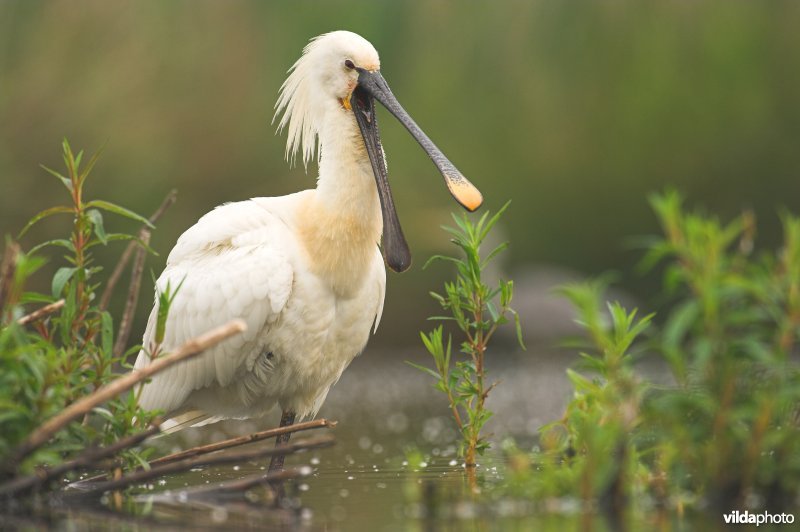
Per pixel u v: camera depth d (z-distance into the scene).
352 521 8.76
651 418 9.02
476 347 11.59
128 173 24.17
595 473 9.02
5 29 24.89
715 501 8.84
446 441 14.27
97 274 22.84
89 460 9.46
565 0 30.89
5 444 9.31
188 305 11.21
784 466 8.80
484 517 8.75
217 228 11.45
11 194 23.27
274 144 26.91
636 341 25.30
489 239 28.42
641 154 29.03
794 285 8.68
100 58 25.22
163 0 26.77
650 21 30.72
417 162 28.33
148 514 9.18
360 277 11.42
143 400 11.48
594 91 29.98
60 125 24.09
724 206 28.58
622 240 28.53
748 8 30.91
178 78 26.06
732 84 29.86
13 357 9.35
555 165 29.11
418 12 30.80
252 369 11.32
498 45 30.67
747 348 8.70
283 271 11.02
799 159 28.92
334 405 19.17
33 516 9.12
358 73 11.59
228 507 9.46
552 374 23.38
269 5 28.69
